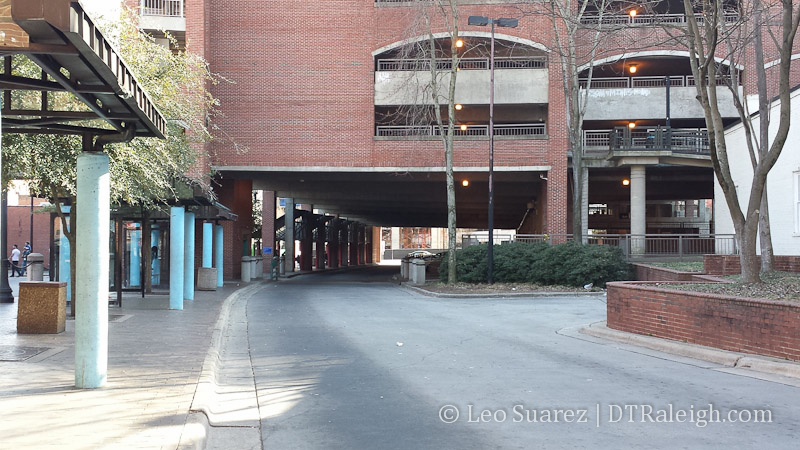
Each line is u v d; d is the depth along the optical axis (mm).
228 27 34969
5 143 13125
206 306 19562
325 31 34969
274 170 34875
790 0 12227
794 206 22922
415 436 6387
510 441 6172
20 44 5160
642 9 34750
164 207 21328
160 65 17375
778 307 9836
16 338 12172
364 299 24641
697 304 11547
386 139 34781
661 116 35844
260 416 7270
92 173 8047
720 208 32156
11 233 49156
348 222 71312
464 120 37125
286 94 34906
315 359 10992
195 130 19047
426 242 117625
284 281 40406
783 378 9078
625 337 12961
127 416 6590
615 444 6031
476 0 34406
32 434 5883
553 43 32719
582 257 28109
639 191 33406
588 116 36188
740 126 28922
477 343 12812
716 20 12891
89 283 8008
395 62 36125
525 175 36844
